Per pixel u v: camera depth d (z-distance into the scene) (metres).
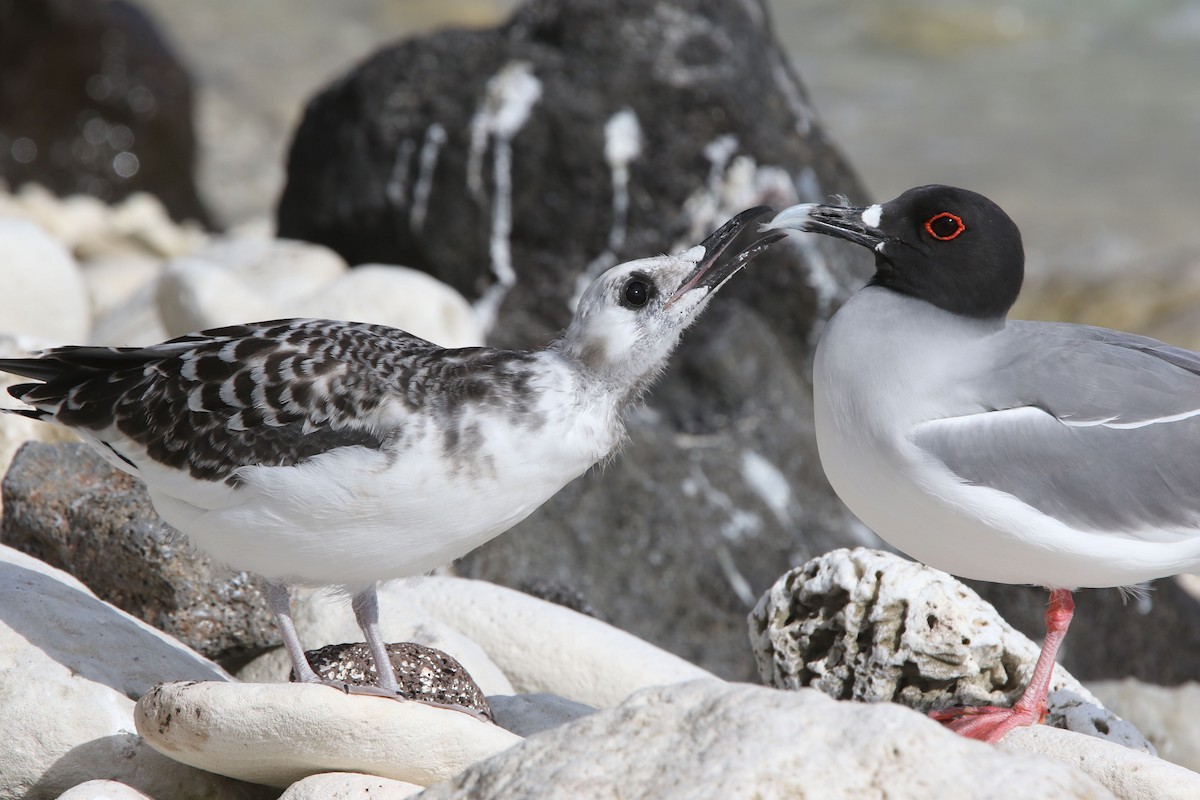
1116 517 9.61
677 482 16.17
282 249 19.11
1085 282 29.72
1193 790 8.76
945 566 10.21
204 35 42.19
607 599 15.47
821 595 10.92
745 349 17.19
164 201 30.12
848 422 9.80
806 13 46.03
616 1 18.73
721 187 18.22
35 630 9.70
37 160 28.80
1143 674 16.42
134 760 9.20
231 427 8.84
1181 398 9.91
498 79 18.80
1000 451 9.52
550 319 18.52
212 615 11.15
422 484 8.60
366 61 19.88
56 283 17.12
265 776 8.91
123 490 11.70
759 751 6.83
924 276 10.02
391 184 19.11
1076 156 36.91
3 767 9.12
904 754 6.77
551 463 8.89
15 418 12.66
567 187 18.52
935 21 45.00
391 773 8.55
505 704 10.88
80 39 28.95
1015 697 10.59
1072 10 46.06
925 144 37.59
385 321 16.08
